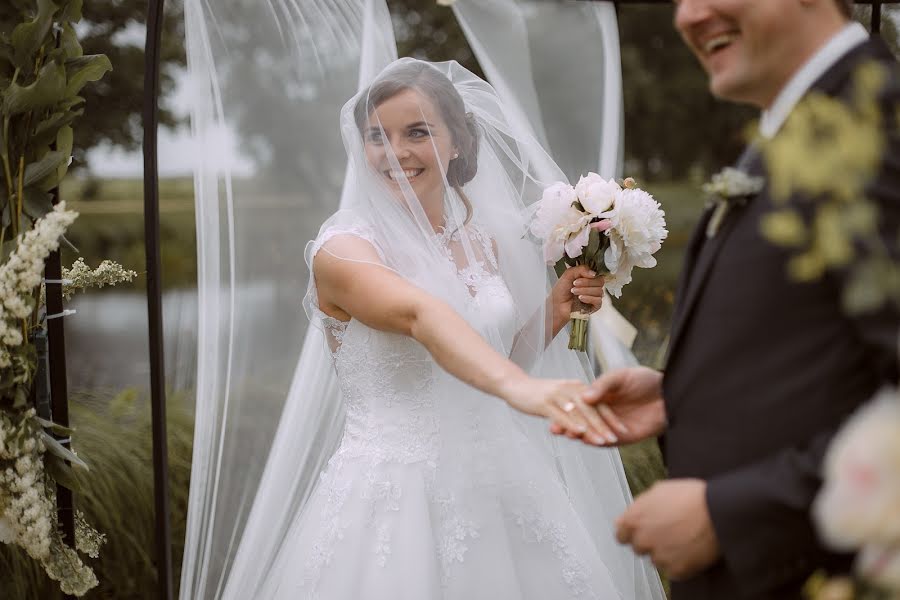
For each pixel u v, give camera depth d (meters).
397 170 2.27
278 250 2.51
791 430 1.32
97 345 5.91
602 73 3.16
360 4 2.56
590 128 3.17
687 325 1.46
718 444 1.39
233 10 2.47
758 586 1.29
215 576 2.48
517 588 2.24
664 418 1.64
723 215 1.43
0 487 2.56
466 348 1.87
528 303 2.58
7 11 3.12
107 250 7.40
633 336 3.14
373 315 2.13
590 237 2.56
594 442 1.62
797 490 1.24
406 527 2.21
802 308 1.31
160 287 2.30
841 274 1.18
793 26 1.36
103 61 2.72
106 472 3.52
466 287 2.39
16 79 2.67
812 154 1.13
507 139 2.71
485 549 2.24
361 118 2.32
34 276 2.48
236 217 2.49
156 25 2.29
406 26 6.76
